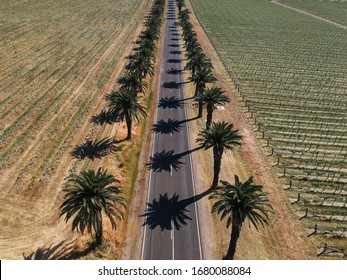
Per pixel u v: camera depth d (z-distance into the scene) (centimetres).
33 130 6769
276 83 10281
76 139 6600
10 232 4469
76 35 13225
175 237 4622
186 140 6869
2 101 7744
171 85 9488
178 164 6125
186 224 4841
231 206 3953
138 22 15988
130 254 4366
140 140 6781
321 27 18662
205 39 14612
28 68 9700
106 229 4575
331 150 6900
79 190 3934
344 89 10144
